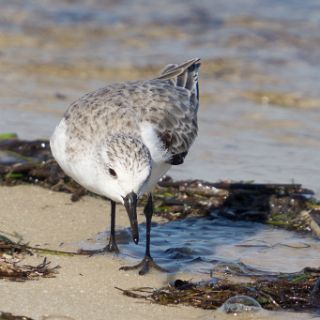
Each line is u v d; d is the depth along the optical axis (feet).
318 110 56.03
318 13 73.61
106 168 30.94
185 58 64.54
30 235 35.68
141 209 39.86
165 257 34.24
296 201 39.88
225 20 72.23
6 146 44.91
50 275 31.04
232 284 30.42
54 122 51.88
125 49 66.90
